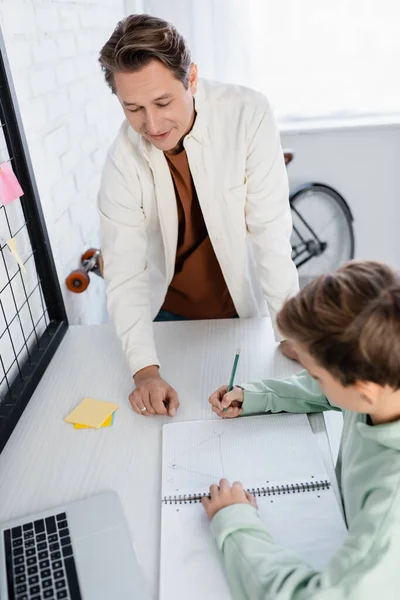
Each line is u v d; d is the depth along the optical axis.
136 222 1.23
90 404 1.08
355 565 0.62
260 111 1.19
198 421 1.01
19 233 1.21
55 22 1.50
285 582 0.65
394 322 0.59
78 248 1.69
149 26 0.93
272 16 2.48
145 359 1.13
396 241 2.87
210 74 2.56
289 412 1.02
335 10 2.46
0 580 0.73
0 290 1.10
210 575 0.73
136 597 0.70
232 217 1.25
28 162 1.19
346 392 0.67
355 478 0.73
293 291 1.25
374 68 2.56
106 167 1.22
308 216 2.81
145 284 1.25
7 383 1.08
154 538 0.79
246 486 0.86
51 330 1.33
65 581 0.72
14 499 0.87
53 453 0.97
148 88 0.94
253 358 1.20
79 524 0.81
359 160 2.68
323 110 2.66
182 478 0.88
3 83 1.10
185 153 1.18
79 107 1.70
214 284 1.42
